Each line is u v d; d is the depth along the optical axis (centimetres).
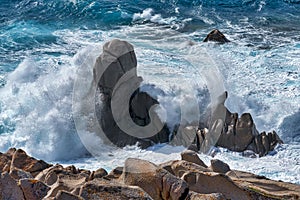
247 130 3080
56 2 6525
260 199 1458
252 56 4862
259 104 3697
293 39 5512
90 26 5928
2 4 6625
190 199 1298
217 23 6078
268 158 3066
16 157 1923
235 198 1410
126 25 5975
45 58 4803
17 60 4806
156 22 6072
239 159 2975
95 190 1150
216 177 1431
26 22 6022
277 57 4888
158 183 1332
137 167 1380
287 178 2862
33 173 1847
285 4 6894
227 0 6981
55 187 1309
